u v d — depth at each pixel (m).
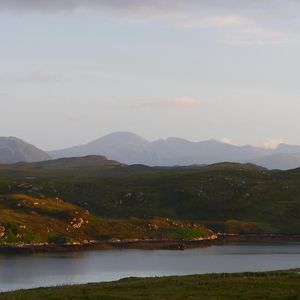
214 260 171.12
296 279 77.50
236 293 65.75
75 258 172.38
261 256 183.75
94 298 64.12
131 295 66.06
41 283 118.12
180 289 70.19
